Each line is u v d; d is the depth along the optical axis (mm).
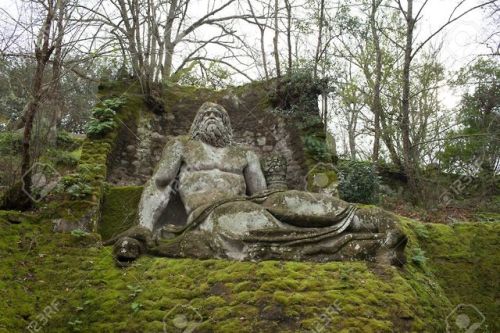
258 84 10125
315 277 5719
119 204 7488
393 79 13289
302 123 9273
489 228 8047
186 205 7066
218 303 5488
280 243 6059
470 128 12680
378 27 12086
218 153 7512
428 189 11047
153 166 8945
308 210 6289
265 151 9523
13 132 10094
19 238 6496
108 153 8156
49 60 7504
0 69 9391
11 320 5547
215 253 6141
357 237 6180
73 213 6879
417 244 7645
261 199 6453
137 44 8797
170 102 9727
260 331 5191
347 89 13383
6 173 7844
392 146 11930
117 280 6039
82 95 12008
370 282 5730
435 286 6836
